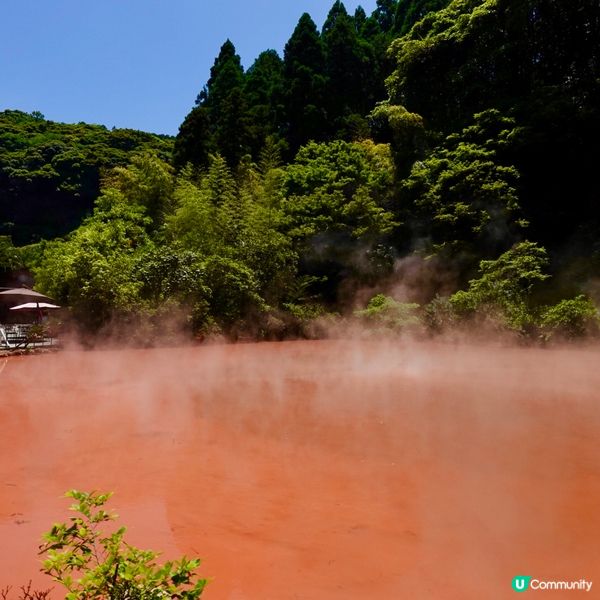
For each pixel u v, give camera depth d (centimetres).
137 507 320
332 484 359
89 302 1669
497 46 2348
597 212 2012
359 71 4175
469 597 216
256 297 1919
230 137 3403
